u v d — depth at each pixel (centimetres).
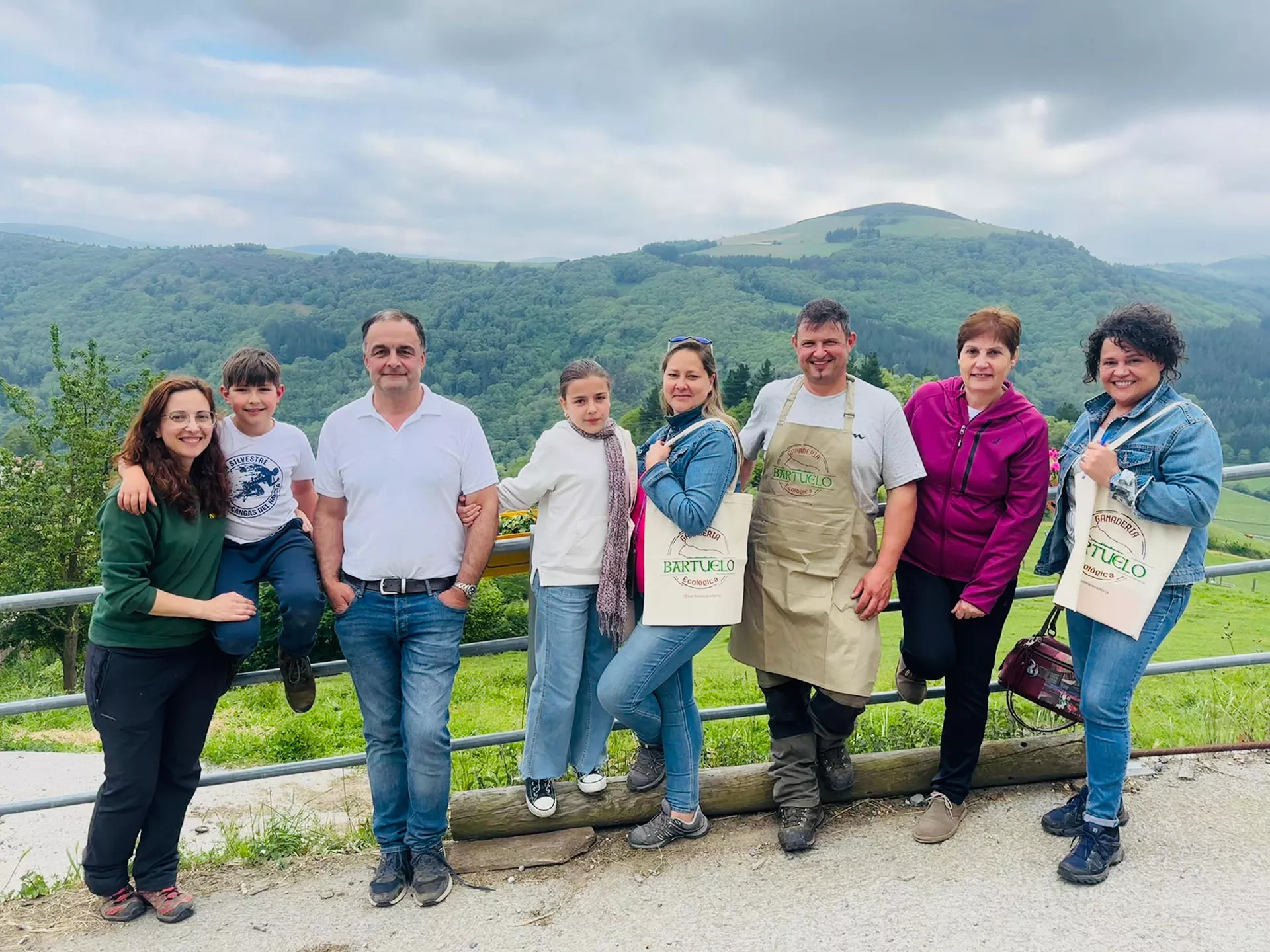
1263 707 509
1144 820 343
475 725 1096
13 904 342
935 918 292
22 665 2889
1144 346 299
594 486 336
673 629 327
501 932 304
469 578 332
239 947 304
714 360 333
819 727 346
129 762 308
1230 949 269
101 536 298
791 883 318
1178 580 302
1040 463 320
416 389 334
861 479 329
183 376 303
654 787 361
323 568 335
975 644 334
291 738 1051
